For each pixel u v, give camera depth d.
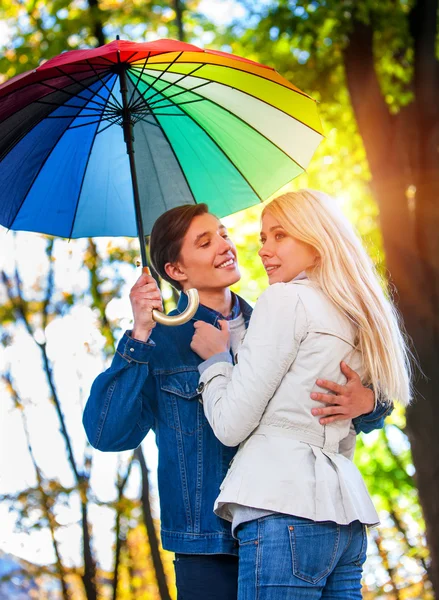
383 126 8.20
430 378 7.32
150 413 3.05
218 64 2.90
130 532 11.86
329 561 2.57
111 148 3.48
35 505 10.54
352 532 2.64
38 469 10.75
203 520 2.89
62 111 3.28
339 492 2.60
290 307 2.70
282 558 2.51
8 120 3.13
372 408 2.76
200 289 3.15
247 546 2.57
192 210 3.16
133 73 3.21
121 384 2.88
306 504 2.53
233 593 2.87
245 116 3.34
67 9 9.23
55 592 11.80
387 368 2.78
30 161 3.36
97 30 9.11
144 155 3.52
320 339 2.70
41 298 10.64
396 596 14.53
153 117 3.46
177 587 2.95
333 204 2.91
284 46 9.53
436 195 7.83
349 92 8.44
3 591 11.14
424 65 8.33
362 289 2.80
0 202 3.39
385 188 7.98
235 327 3.16
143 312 2.88
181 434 2.96
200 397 2.97
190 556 2.91
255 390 2.61
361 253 2.88
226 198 3.56
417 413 7.34
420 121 8.14
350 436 2.88
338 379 2.72
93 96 3.27
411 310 7.50
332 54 9.20
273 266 2.89
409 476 12.31
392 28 8.56
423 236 7.72
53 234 3.53
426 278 7.62
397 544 14.73
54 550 10.83
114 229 3.58
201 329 2.93
